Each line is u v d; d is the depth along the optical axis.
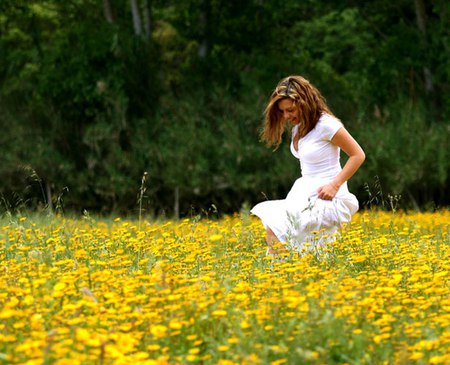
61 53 24.86
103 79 24.06
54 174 24.25
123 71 24.50
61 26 28.48
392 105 22.98
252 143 23.11
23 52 26.16
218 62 25.14
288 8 26.09
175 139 23.52
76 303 4.89
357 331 4.24
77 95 24.11
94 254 7.11
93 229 8.52
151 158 23.52
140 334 4.32
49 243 7.45
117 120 23.94
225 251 7.19
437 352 4.14
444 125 22.00
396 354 4.12
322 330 4.18
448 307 4.77
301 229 6.81
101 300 5.03
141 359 3.95
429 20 24.08
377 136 22.09
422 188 22.31
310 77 24.73
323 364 3.97
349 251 6.80
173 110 24.30
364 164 22.05
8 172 24.27
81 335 3.89
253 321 4.50
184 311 4.59
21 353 3.93
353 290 5.01
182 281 5.06
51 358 3.83
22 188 24.38
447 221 11.30
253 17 26.02
